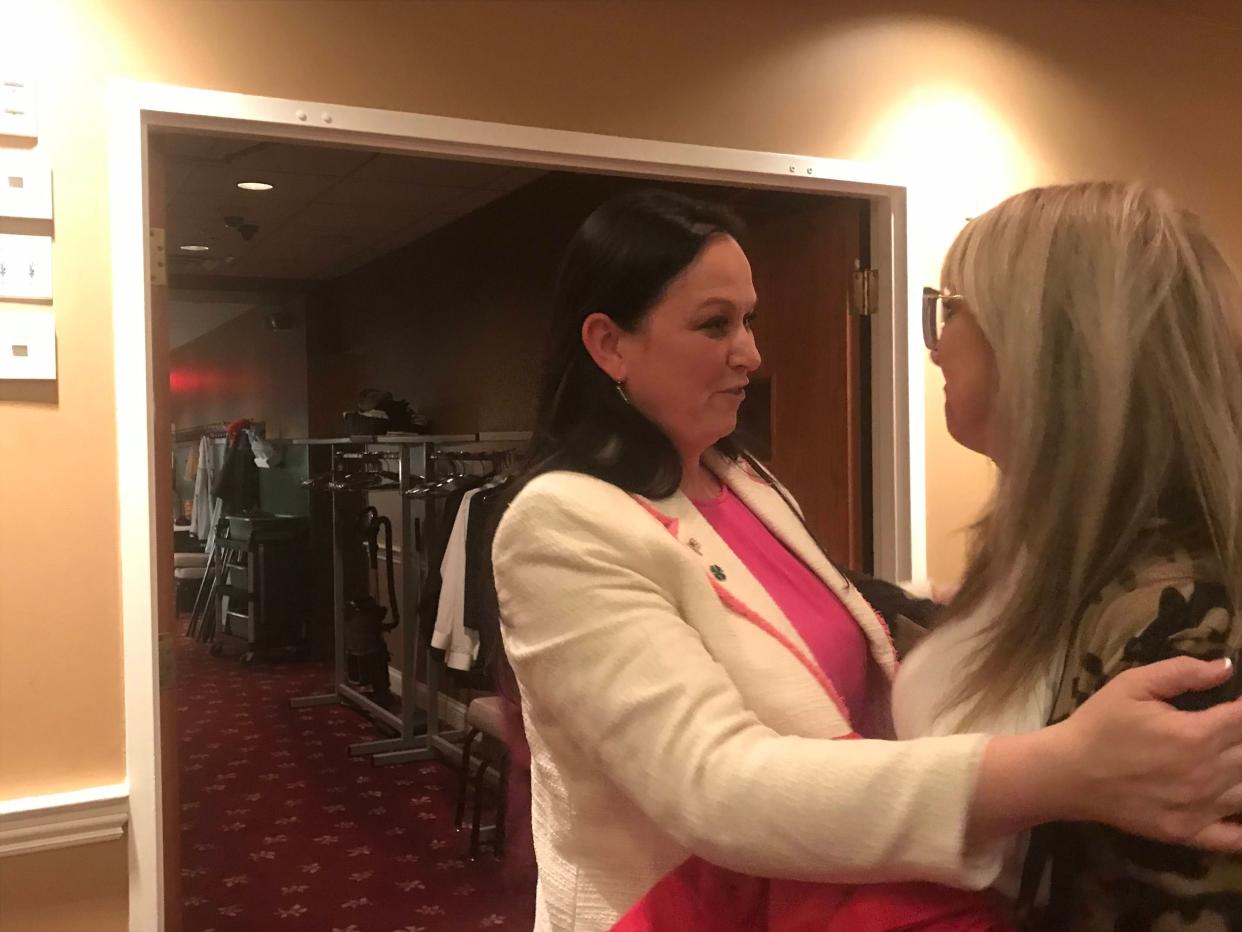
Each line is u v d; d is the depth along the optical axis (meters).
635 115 2.11
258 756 4.60
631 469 0.88
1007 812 0.61
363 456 5.37
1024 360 0.70
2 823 1.70
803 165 2.25
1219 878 0.60
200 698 5.62
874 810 0.63
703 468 1.06
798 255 2.67
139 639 1.77
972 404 0.78
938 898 0.69
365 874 3.36
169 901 1.86
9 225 1.69
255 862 3.46
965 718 0.73
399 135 1.92
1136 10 2.63
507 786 3.47
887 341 2.44
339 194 4.38
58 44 1.71
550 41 2.03
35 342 1.71
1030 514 0.71
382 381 5.91
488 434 4.07
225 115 1.80
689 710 0.70
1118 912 0.64
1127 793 0.57
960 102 2.43
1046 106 2.52
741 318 0.93
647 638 0.73
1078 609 0.69
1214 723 0.56
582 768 0.83
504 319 4.49
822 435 2.60
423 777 4.30
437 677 4.72
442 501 4.65
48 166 1.71
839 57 2.30
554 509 0.80
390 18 1.91
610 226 0.92
